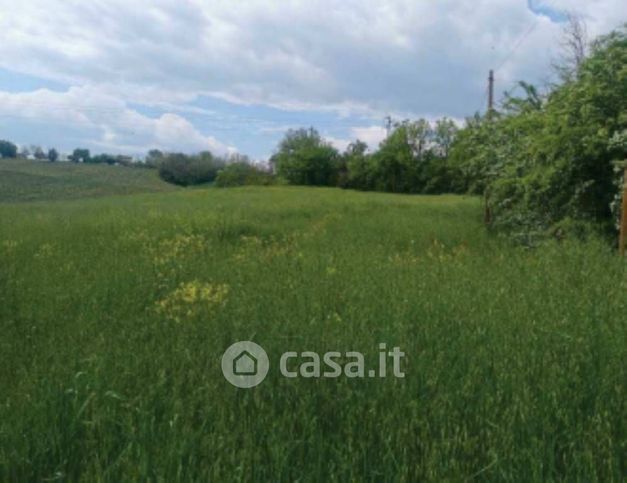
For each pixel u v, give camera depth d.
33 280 6.73
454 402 2.74
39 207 25.70
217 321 4.45
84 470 2.28
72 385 2.95
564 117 8.89
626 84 8.69
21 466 2.23
